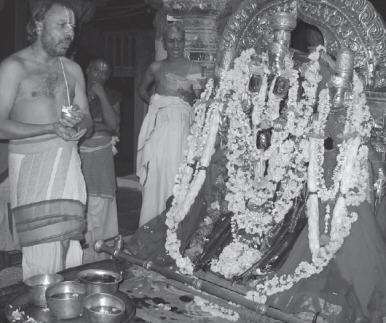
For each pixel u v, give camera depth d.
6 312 2.39
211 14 4.18
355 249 2.63
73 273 2.86
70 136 2.95
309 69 2.66
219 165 3.23
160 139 4.07
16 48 7.23
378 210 2.90
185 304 2.67
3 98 2.91
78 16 4.55
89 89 4.28
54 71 3.05
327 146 2.98
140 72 7.86
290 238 2.91
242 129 2.88
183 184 3.05
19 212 2.98
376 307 2.59
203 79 4.14
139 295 2.75
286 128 2.70
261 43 3.07
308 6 2.95
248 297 2.60
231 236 3.07
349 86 2.58
